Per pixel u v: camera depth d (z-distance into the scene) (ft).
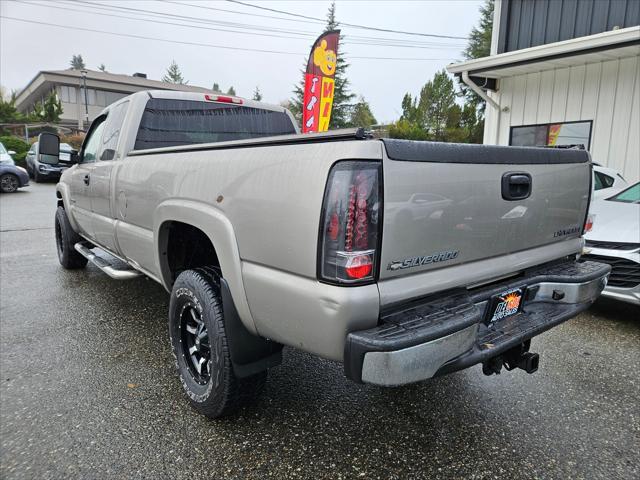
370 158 5.57
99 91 140.46
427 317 6.15
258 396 8.38
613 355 11.46
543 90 32.22
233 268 7.08
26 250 23.31
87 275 18.35
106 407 8.93
